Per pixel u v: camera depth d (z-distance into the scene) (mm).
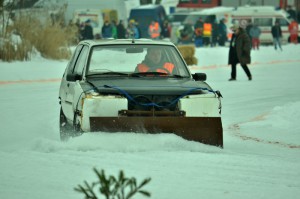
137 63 24328
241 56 54094
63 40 70500
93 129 21219
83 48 25484
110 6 108188
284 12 125875
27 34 68125
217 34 106812
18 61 63938
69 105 23969
